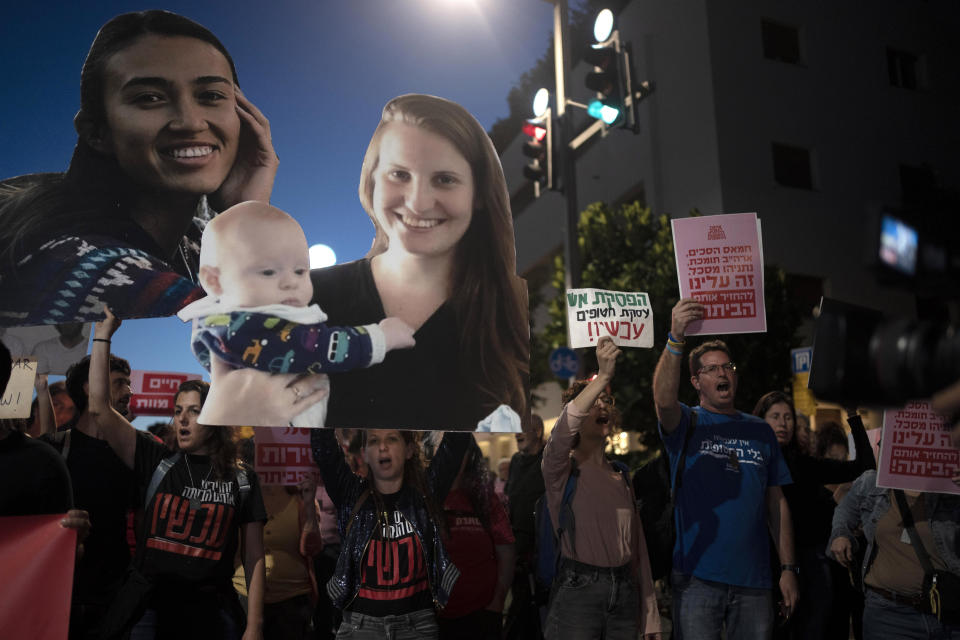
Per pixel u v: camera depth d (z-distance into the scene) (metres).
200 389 4.09
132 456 4.09
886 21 19.94
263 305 3.49
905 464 4.00
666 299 13.73
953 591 3.93
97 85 3.37
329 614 5.48
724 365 4.58
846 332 1.44
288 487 5.45
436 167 3.79
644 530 4.37
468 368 3.71
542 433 5.73
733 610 4.14
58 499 3.37
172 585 3.81
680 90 18.48
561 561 4.19
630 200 21.27
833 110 18.70
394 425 3.56
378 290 3.65
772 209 17.48
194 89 3.46
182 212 3.44
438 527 4.02
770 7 18.47
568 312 4.32
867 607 4.28
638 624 4.21
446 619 4.56
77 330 4.17
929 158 19.77
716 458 4.34
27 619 3.06
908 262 1.27
